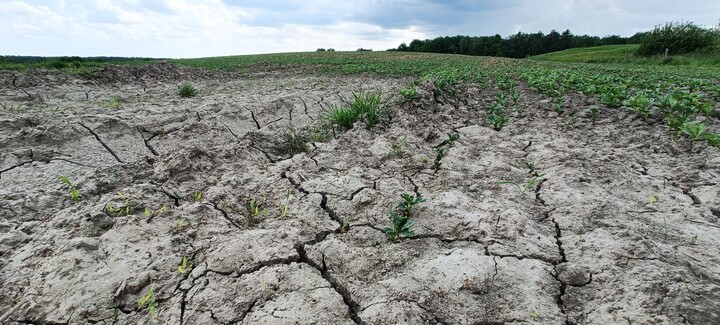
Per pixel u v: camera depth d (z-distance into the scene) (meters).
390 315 2.05
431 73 13.66
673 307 2.03
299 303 2.12
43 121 5.05
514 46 81.56
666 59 28.09
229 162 4.18
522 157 4.54
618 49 47.28
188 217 2.88
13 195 3.35
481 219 2.93
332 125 5.56
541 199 3.43
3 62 14.07
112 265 2.37
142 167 3.92
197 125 5.40
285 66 21.31
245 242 2.58
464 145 4.84
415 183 3.71
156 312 2.09
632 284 2.22
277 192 3.41
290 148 4.90
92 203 3.04
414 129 5.28
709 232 2.83
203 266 2.39
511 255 2.57
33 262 2.41
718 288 2.12
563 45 83.75
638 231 2.80
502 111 6.68
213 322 2.01
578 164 4.00
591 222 2.97
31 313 2.06
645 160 4.36
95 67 12.99
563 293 2.29
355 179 3.62
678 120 5.09
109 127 5.04
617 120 6.08
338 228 2.95
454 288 2.24
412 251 2.64
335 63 24.03
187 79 14.04
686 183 3.72
